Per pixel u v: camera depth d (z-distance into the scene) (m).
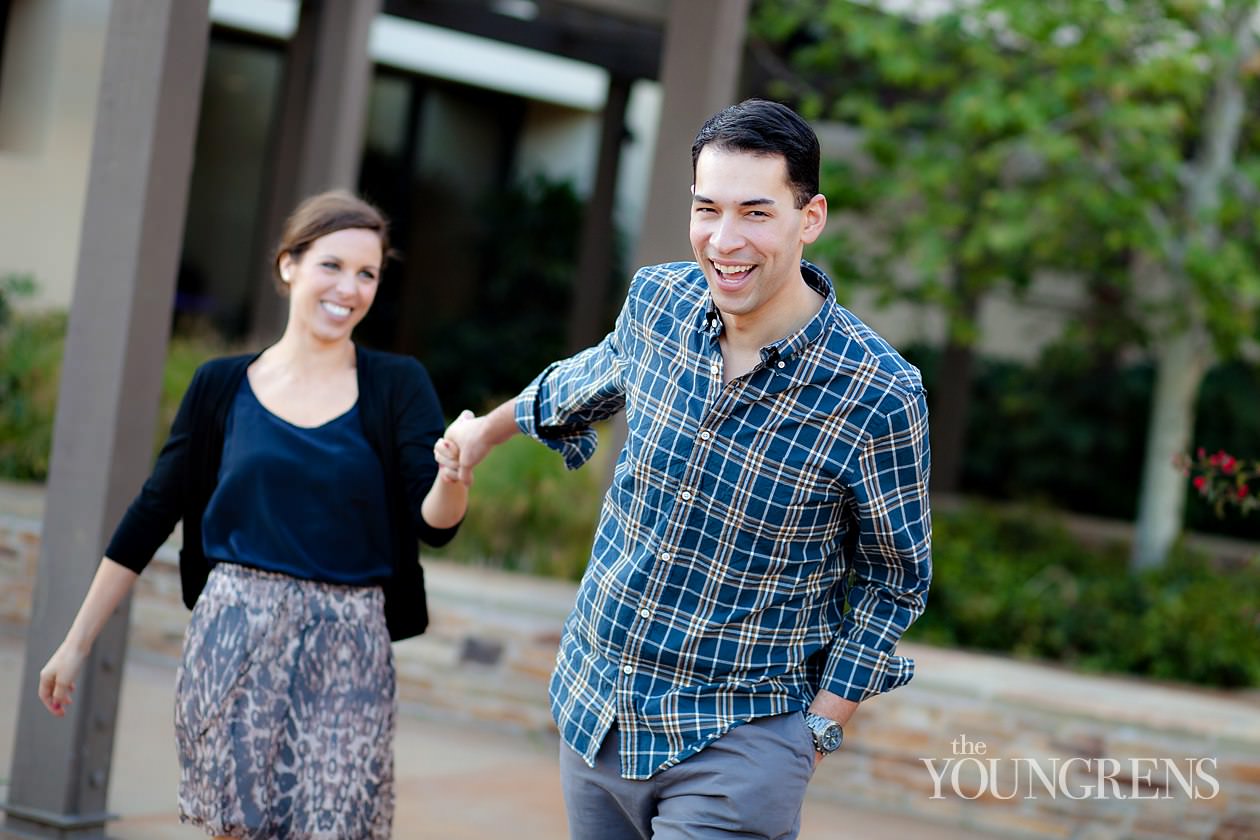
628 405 2.84
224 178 14.23
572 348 13.07
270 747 3.35
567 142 16.30
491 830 5.23
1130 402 13.28
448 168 15.70
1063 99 8.86
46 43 11.85
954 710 6.08
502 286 15.61
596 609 2.83
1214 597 8.41
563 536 8.28
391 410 3.54
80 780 4.48
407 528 3.56
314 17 11.50
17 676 6.46
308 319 3.51
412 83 15.40
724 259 2.59
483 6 12.24
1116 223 9.23
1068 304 13.77
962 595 8.48
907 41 9.49
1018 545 10.30
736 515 2.69
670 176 6.75
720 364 2.70
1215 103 9.45
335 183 9.84
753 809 2.72
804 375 2.64
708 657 2.74
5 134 11.95
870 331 2.72
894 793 6.15
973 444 13.76
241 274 14.40
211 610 3.42
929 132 10.09
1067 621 8.27
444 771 6.01
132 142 4.39
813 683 2.88
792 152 2.58
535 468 8.45
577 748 2.86
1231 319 9.17
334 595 3.44
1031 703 5.98
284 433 3.47
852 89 10.54
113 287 4.41
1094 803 5.86
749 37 10.57
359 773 3.42
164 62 4.36
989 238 8.78
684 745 2.75
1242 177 9.24
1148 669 8.06
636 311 2.86
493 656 6.82
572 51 12.67
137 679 6.86
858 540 2.79
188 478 3.56
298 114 11.44
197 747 3.38
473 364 15.14
